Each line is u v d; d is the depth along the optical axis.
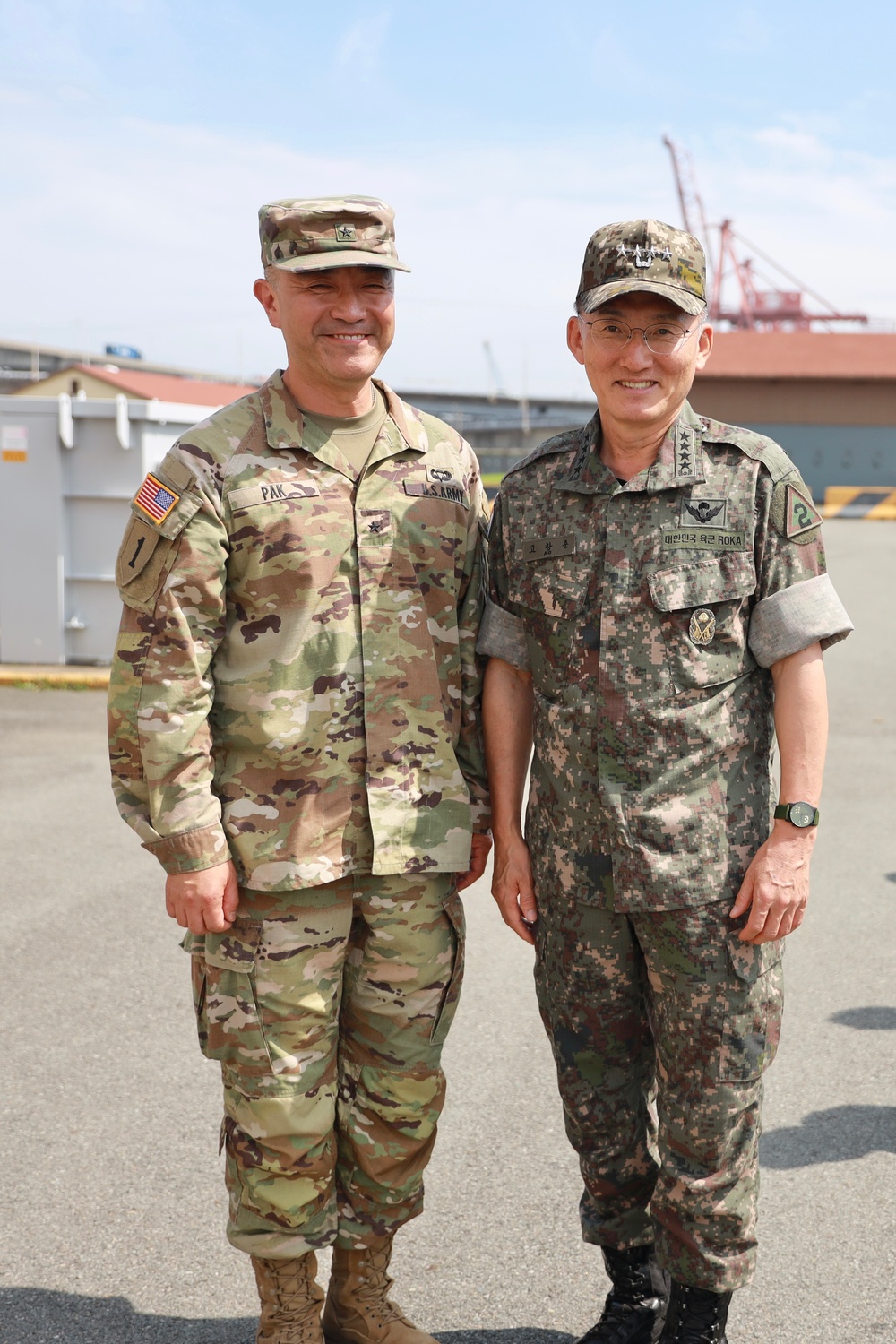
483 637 2.28
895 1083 3.26
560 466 2.15
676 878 2.03
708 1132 2.06
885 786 6.37
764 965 2.07
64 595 8.85
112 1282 2.42
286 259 2.01
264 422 2.09
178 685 2.01
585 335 2.05
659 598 2.02
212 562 2.01
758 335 42.91
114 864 5.05
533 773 2.22
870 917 4.51
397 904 2.15
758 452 2.04
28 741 7.13
